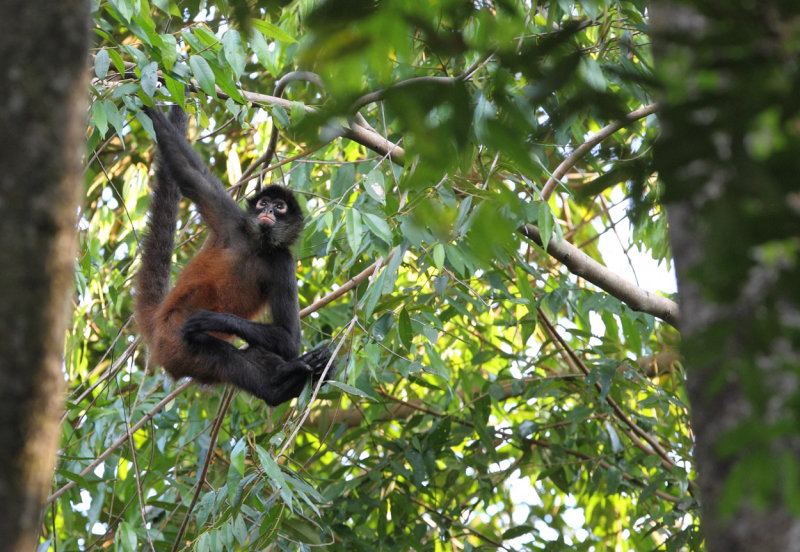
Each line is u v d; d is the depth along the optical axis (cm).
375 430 1480
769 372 364
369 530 1372
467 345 1520
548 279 1360
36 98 373
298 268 1673
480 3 488
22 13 375
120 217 1673
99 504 1260
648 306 1201
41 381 371
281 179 1459
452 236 966
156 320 1237
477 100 847
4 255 365
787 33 371
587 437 1473
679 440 1426
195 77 1045
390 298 1267
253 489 1007
